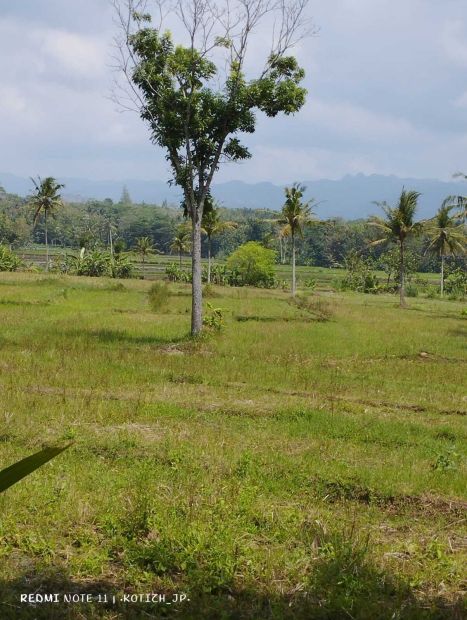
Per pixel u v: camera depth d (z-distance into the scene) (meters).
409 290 68.25
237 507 6.34
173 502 6.38
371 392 13.72
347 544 5.59
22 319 23.67
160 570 5.19
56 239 130.50
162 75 18.83
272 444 9.01
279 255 118.75
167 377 14.08
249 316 28.67
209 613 4.71
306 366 16.58
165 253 133.50
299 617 4.70
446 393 14.09
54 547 5.45
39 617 4.54
